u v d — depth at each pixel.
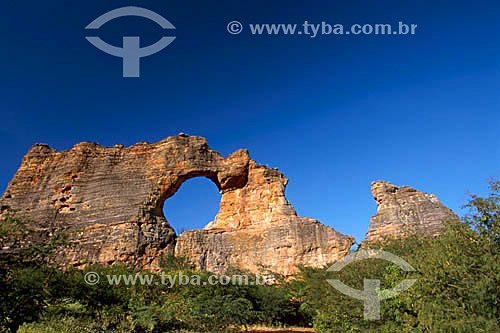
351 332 18.69
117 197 56.41
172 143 60.97
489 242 11.46
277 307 35.50
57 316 21.62
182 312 26.14
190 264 47.56
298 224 53.72
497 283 10.57
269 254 52.69
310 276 39.47
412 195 50.62
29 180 58.97
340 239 51.09
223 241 55.16
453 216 46.53
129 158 60.75
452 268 11.52
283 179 60.94
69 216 54.78
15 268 15.00
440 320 11.34
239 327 30.36
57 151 61.97
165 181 58.06
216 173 60.44
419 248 22.06
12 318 14.77
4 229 16.12
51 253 17.36
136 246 51.53
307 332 32.09
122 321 23.50
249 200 59.25
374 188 53.22
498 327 10.19
